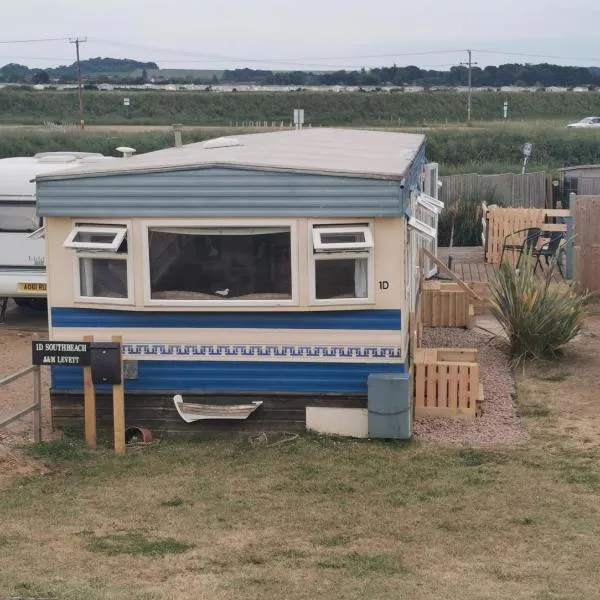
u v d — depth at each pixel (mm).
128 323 10266
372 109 77875
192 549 7234
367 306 9938
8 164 16297
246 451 9867
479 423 10773
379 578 6637
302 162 10297
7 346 14727
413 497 8539
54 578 6480
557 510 8203
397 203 9703
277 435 10242
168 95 78250
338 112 77000
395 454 9727
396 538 7570
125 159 11867
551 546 7379
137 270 10125
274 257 10008
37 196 10102
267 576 6648
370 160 11070
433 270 18016
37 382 9969
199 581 6520
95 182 10039
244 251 10039
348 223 9844
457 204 24812
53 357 9828
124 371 10258
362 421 10156
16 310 17766
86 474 9195
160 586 6387
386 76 146500
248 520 7949
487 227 20562
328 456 9656
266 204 9859
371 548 7328
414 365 10875
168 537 7508
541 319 13062
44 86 101188
